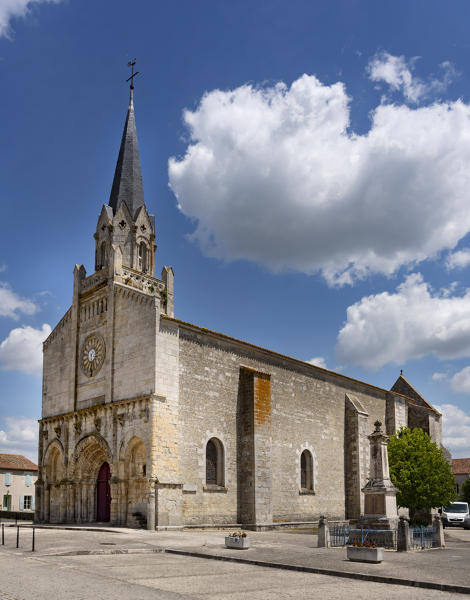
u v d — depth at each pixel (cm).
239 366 4197
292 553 2352
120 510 3528
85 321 4278
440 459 4653
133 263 4297
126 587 1561
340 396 5316
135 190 4594
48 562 2034
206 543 2675
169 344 3669
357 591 1588
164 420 3503
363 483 5138
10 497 7269
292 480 4475
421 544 2625
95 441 3856
